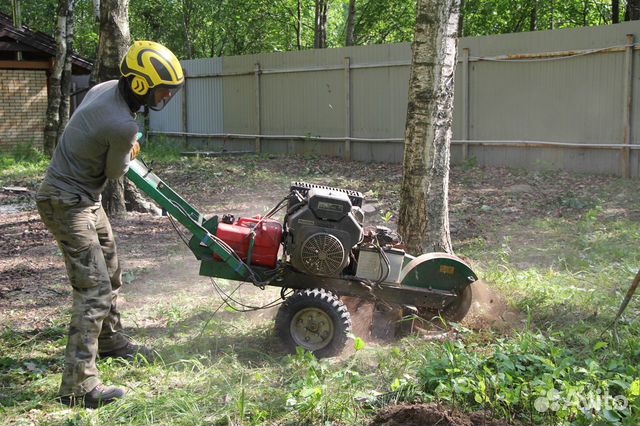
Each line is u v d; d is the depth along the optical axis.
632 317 5.52
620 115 12.46
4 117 19.27
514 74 13.83
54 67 17.58
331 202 4.90
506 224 9.41
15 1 18.66
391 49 15.62
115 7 9.80
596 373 4.18
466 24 24.89
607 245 7.90
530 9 23.84
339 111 16.83
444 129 6.35
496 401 3.96
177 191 12.96
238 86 19.12
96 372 4.25
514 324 5.55
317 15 25.75
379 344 5.30
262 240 5.08
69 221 4.18
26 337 5.38
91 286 4.23
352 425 3.91
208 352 5.03
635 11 16.89
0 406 4.14
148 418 3.97
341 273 5.23
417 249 6.39
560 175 12.79
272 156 17.22
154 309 6.09
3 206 11.85
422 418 3.85
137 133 4.26
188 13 29.08
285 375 4.58
